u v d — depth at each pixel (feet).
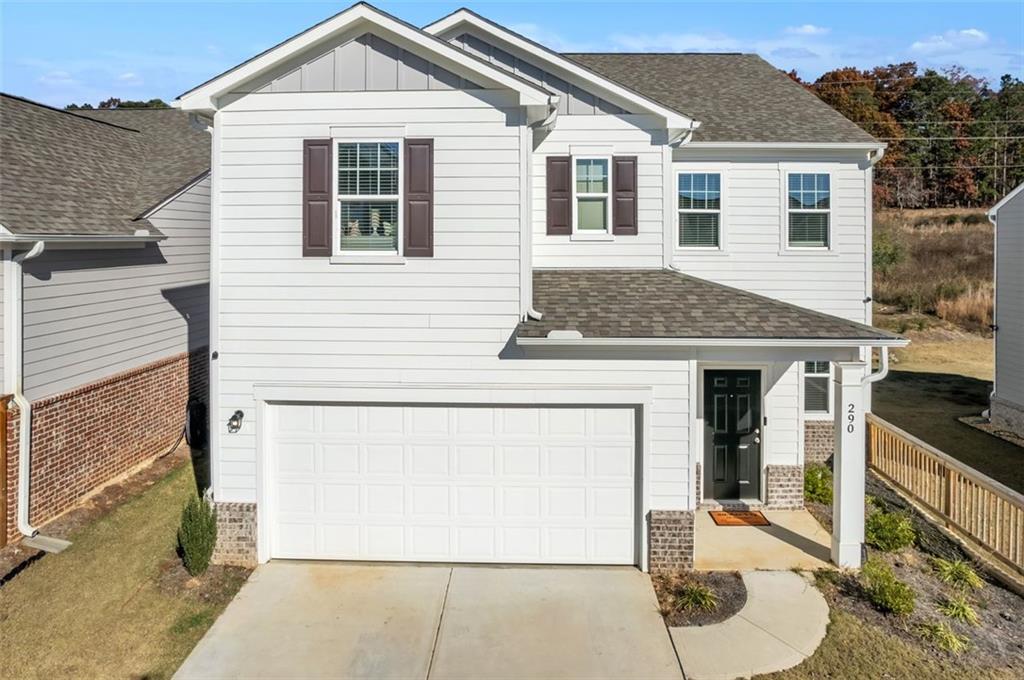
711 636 27.53
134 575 32.12
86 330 39.75
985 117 188.65
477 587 31.71
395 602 30.35
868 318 47.34
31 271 35.12
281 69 32.91
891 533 34.86
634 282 37.76
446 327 33.19
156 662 26.00
